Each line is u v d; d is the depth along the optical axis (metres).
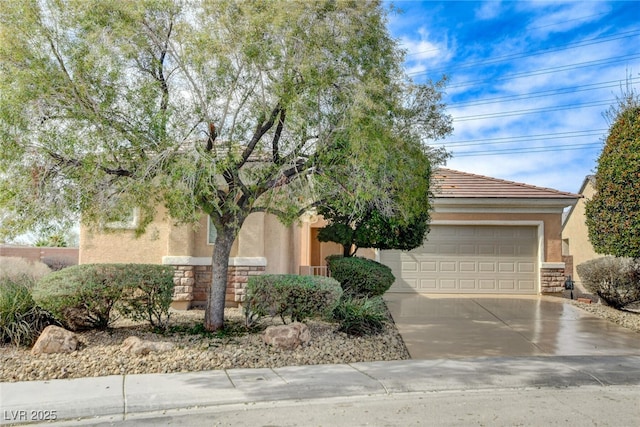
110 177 8.34
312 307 9.77
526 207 17.83
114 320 10.05
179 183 7.82
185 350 8.37
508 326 11.78
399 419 5.85
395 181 9.41
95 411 6.12
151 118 8.20
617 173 11.53
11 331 8.60
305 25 8.34
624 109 12.38
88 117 7.95
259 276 10.15
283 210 9.48
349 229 13.65
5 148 7.70
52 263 18.95
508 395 6.81
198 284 13.14
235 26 8.37
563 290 17.50
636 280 14.10
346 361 8.49
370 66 8.61
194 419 5.90
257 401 6.54
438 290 18.03
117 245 13.07
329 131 8.53
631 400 6.58
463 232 18.20
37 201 7.95
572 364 8.32
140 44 8.34
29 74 7.60
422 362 8.45
